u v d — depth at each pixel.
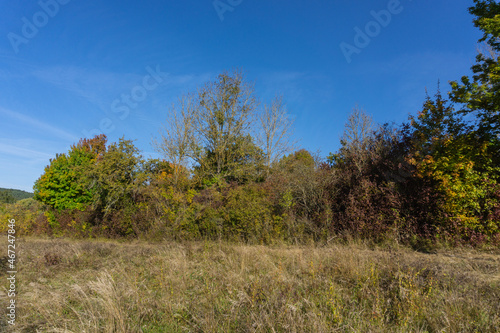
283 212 13.34
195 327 4.18
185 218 14.08
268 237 12.02
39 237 19.17
